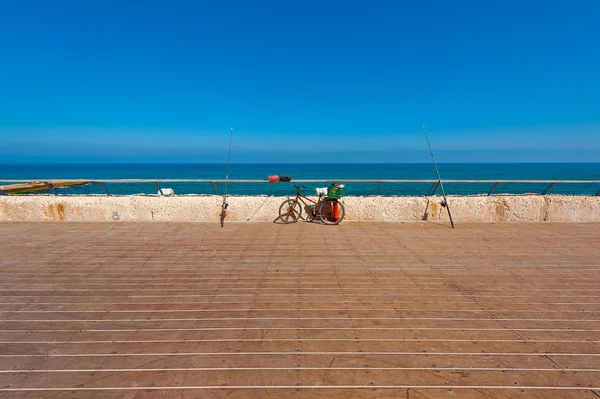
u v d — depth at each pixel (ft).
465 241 19.47
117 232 21.49
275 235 20.88
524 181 25.07
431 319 10.14
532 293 12.10
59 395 6.91
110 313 10.53
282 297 11.74
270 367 7.82
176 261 15.79
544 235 20.81
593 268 14.80
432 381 7.36
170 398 6.83
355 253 17.15
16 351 8.46
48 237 20.20
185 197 24.95
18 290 12.33
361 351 8.46
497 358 8.18
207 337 9.12
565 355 8.32
